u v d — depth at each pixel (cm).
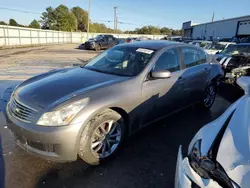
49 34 2978
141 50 334
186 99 377
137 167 251
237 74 611
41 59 1232
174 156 276
